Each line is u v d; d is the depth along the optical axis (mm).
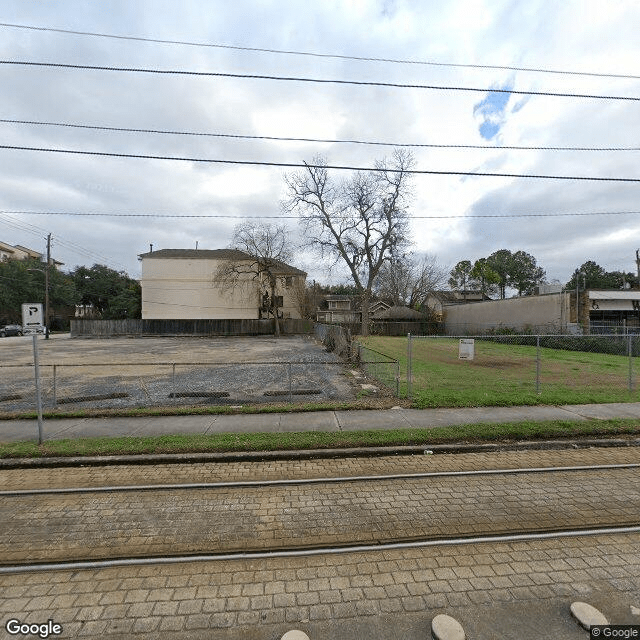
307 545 3543
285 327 44000
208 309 45156
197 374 14109
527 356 19875
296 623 2580
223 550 3467
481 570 3164
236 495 4641
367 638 2438
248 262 43656
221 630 2527
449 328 44156
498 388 10766
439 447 6203
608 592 2877
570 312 27062
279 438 6445
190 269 44969
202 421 7613
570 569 3170
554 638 2432
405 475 5148
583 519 3986
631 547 3496
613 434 6820
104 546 3555
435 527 3844
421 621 2590
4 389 11344
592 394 9711
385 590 2920
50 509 4312
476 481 4996
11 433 6910
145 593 2916
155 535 3744
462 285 71188
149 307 44375
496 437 6609
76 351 23375
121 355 20969
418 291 52938
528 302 31484
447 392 10117
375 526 3879
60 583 3047
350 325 42375
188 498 4570
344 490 4754
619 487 4793
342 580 3053
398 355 20141
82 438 6566
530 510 4199
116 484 4996
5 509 4324
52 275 50812
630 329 24344
